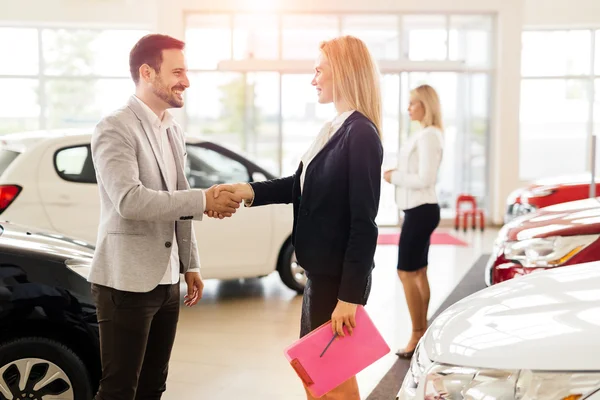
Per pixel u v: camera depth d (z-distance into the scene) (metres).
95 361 2.97
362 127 2.33
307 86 12.34
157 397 2.73
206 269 5.86
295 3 12.02
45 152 5.40
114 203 2.37
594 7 12.90
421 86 4.34
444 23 12.21
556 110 13.77
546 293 2.15
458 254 8.89
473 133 12.44
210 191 2.55
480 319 2.06
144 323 2.47
